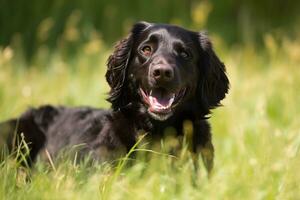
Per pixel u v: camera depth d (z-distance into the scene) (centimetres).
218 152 1112
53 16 2041
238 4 2239
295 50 1497
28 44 2031
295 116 1284
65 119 1081
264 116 1127
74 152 959
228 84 1006
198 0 2156
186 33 952
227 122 1255
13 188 779
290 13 2269
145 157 901
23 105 1334
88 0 2069
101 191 762
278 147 971
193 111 945
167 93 897
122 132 924
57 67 1675
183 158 891
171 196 787
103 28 2069
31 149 1090
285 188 806
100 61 1777
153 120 927
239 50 1994
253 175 845
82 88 1546
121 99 949
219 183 798
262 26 2150
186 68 925
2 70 1509
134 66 938
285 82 1455
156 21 2114
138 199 763
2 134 1113
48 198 739
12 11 2077
